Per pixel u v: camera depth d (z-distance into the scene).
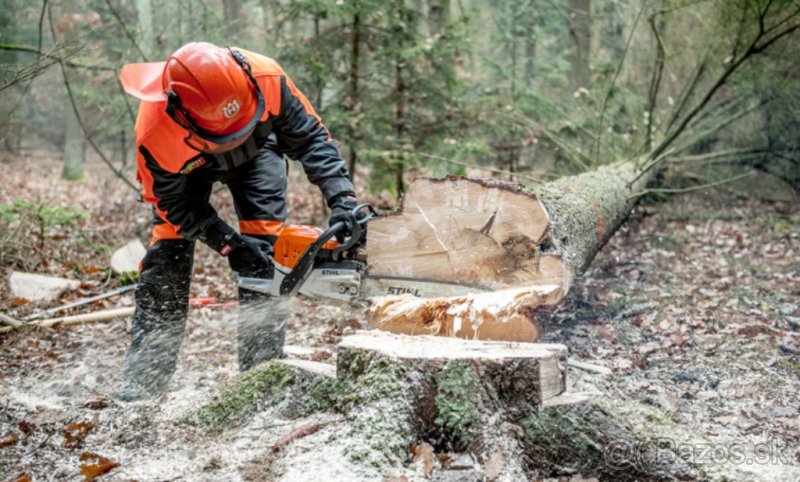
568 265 3.14
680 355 3.85
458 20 7.84
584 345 4.04
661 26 8.71
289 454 2.41
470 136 8.20
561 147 8.73
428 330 2.95
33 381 3.54
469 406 2.39
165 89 2.89
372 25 7.82
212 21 9.36
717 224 7.58
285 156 3.67
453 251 3.21
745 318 4.45
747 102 8.61
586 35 10.80
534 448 2.47
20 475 2.45
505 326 2.84
